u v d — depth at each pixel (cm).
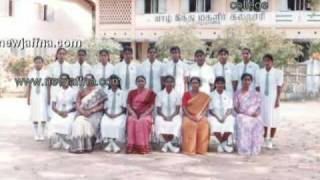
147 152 1066
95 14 3362
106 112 1090
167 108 1080
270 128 1141
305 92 2422
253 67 1141
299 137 1303
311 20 2767
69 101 1102
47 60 2217
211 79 1130
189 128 1056
